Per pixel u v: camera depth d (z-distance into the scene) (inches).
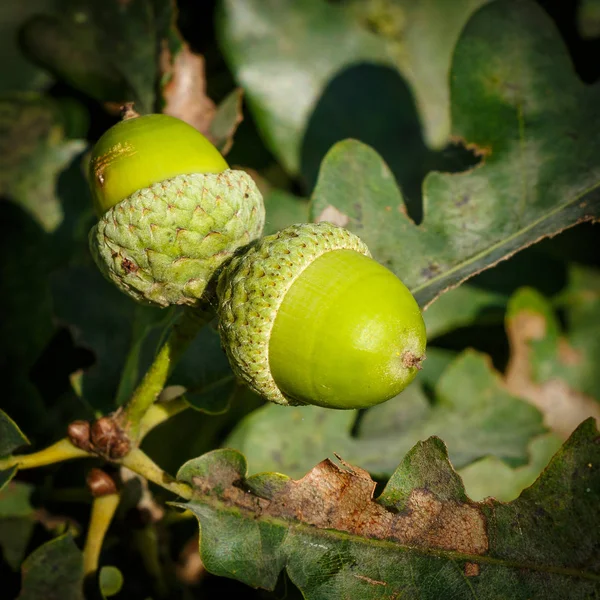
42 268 6.5
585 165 5.7
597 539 4.8
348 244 4.8
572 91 5.8
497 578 4.8
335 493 4.9
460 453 6.2
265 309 4.6
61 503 5.9
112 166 4.8
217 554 4.9
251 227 4.9
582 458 4.9
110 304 6.1
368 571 4.9
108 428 5.1
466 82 5.9
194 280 4.8
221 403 5.5
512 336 6.7
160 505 5.6
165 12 6.4
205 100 6.4
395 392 4.5
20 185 6.7
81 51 6.6
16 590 5.7
